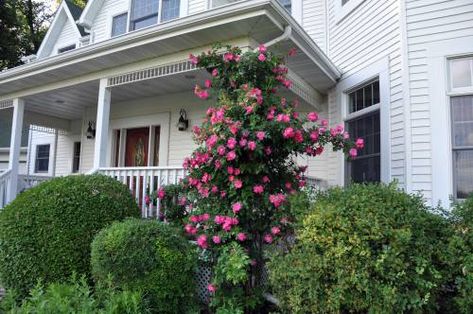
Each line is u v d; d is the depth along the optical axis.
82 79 6.20
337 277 2.51
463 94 4.53
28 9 20.62
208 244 3.33
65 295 2.55
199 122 6.82
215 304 3.18
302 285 2.62
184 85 6.56
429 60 4.75
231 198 3.48
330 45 6.74
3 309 2.48
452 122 4.57
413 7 4.93
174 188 4.36
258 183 3.46
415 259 2.47
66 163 9.66
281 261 2.84
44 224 3.49
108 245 3.02
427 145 4.65
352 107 6.14
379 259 2.43
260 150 3.29
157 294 2.96
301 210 2.96
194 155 3.57
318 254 2.62
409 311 2.53
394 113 5.02
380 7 5.42
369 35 5.63
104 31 9.61
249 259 3.15
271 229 3.29
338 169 6.20
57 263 3.40
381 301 2.41
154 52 5.22
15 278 3.39
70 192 3.72
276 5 4.10
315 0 7.16
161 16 8.52
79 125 9.56
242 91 3.61
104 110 5.85
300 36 4.74
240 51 4.02
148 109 7.52
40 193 3.71
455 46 4.62
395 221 2.57
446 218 2.95
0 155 14.53
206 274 3.67
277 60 3.92
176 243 3.28
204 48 4.94
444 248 2.66
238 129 3.29
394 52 5.09
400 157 4.86
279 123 3.37
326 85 6.50
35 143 11.61
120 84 5.81
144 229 3.18
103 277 3.03
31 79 6.54
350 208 2.68
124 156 7.92
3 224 3.55
